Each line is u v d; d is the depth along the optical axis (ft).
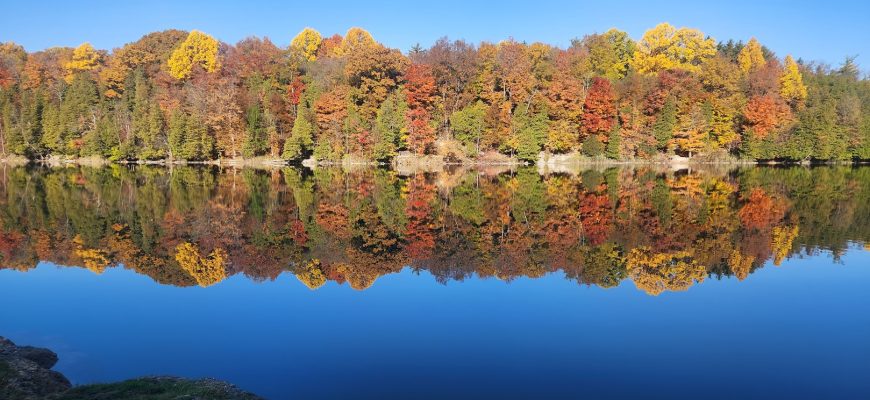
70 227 76.89
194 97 226.99
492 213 88.79
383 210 93.09
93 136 232.73
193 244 65.21
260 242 66.23
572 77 229.66
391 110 212.23
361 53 228.84
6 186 133.49
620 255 57.41
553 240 66.13
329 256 58.29
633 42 286.05
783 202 98.89
